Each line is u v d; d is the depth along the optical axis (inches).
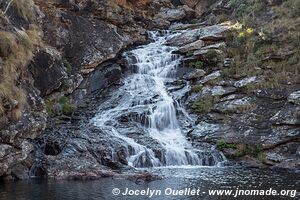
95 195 525.3
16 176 633.0
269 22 1074.7
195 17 1387.8
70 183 601.3
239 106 901.2
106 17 1122.0
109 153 736.3
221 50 1048.2
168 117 926.4
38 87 800.3
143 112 904.9
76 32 994.7
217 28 1114.1
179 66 1057.5
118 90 1002.1
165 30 1249.4
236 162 796.6
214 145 841.5
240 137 836.6
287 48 971.9
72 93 928.3
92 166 677.9
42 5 961.5
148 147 791.7
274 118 846.5
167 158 783.1
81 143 745.0
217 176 660.7
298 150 780.0
